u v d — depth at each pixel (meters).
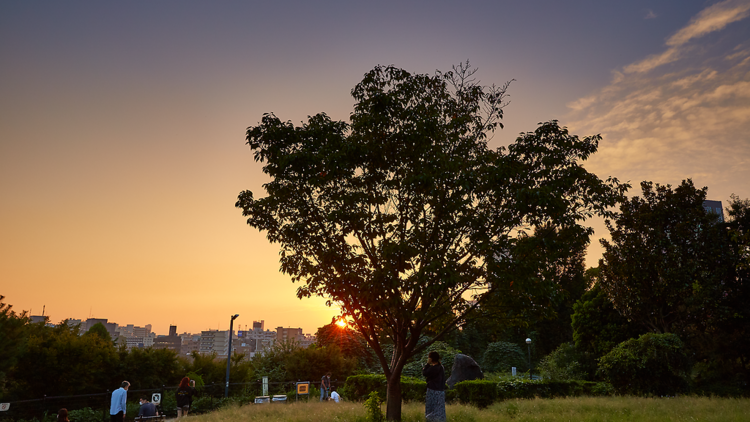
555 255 10.42
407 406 16.14
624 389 23.47
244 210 11.77
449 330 12.11
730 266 29.17
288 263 11.58
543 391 21.38
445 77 12.70
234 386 32.25
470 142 12.16
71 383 24.70
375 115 11.17
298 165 10.91
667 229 31.12
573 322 35.62
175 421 16.61
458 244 11.45
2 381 22.19
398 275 10.50
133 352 28.95
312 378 34.88
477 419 12.24
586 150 11.12
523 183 10.88
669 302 29.62
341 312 12.25
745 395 24.86
